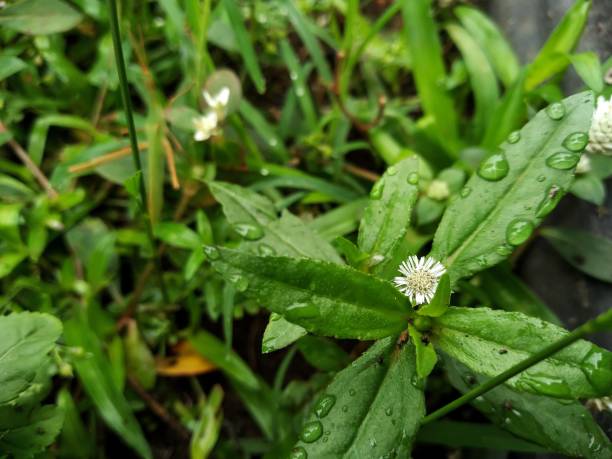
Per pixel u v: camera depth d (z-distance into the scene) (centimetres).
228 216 16
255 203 16
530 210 14
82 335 19
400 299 13
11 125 21
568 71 21
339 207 21
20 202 20
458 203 14
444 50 25
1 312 19
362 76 24
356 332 12
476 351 13
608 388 12
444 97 22
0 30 21
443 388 20
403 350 13
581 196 18
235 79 21
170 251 21
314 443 13
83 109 23
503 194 14
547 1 23
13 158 22
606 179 19
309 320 12
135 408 20
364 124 23
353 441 13
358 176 23
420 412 13
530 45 22
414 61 22
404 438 13
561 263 20
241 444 20
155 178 19
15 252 19
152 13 24
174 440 20
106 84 22
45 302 19
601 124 16
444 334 13
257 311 20
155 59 23
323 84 24
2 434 15
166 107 20
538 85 21
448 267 14
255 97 25
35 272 20
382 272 15
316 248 15
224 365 19
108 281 20
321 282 12
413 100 24
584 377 12
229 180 22
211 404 19
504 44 22
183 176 21
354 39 24
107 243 20
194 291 21
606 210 19
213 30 23
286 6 22
